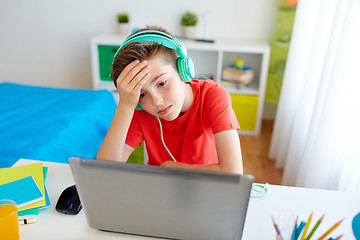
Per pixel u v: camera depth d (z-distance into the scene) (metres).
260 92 2.72
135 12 2.95
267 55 2.61
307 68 1.92
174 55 0.87
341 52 1.46
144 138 1.08
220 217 0.68
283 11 2.56
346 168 1.49
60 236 0.76
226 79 2.83
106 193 0.70
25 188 0.88
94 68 2.82
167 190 0.66
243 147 2.65
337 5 1.55
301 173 1.87
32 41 3.17
